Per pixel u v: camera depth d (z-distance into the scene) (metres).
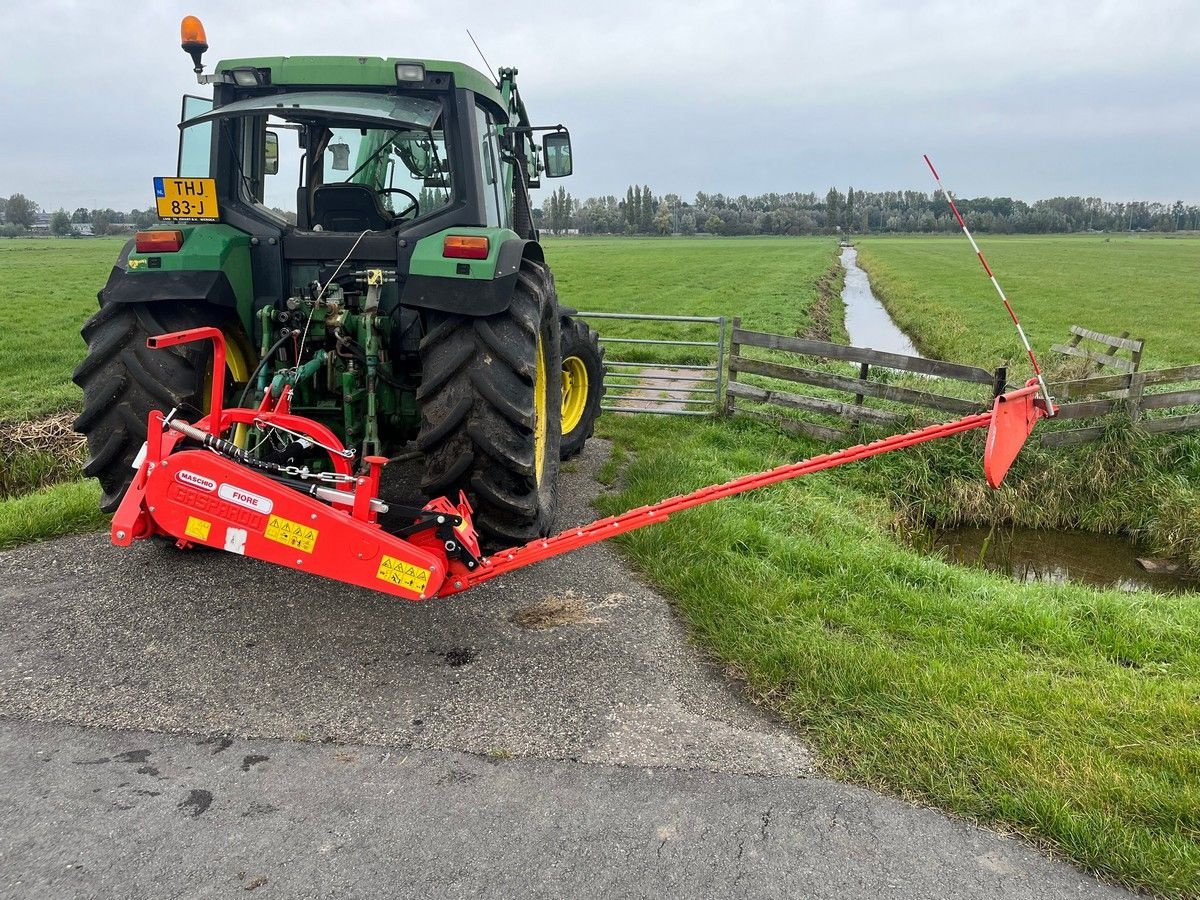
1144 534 7.18
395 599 4.04
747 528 5.09
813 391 10.17
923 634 3.97
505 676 3.41
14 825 2.47
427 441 3.69
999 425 4.14
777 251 68.94
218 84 4.22
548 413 5.08
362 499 2.98
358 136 4.62
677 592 4.19
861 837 2.56
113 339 3.87
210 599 3.97
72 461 7.22
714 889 2.34
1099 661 3.83
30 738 2.89
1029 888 2.40
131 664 3.39
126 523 2.87
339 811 2.59
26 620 3.72
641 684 3.38
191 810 2.57
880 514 7.07
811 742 3.03
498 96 4.70
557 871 2.38
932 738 2.98
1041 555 6.90
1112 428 7.64
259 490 2.87
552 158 6.11
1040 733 3.07
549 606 4.04
